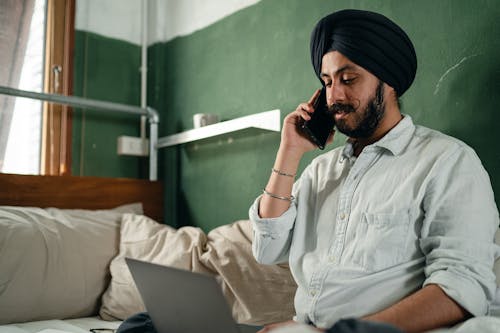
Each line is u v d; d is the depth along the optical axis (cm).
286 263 160
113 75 270
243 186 217
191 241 183
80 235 192
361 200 109
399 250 101
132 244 192
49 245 180
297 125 126
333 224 114
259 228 123
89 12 262
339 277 105
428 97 148
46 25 248
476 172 100
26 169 238
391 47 106
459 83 140
